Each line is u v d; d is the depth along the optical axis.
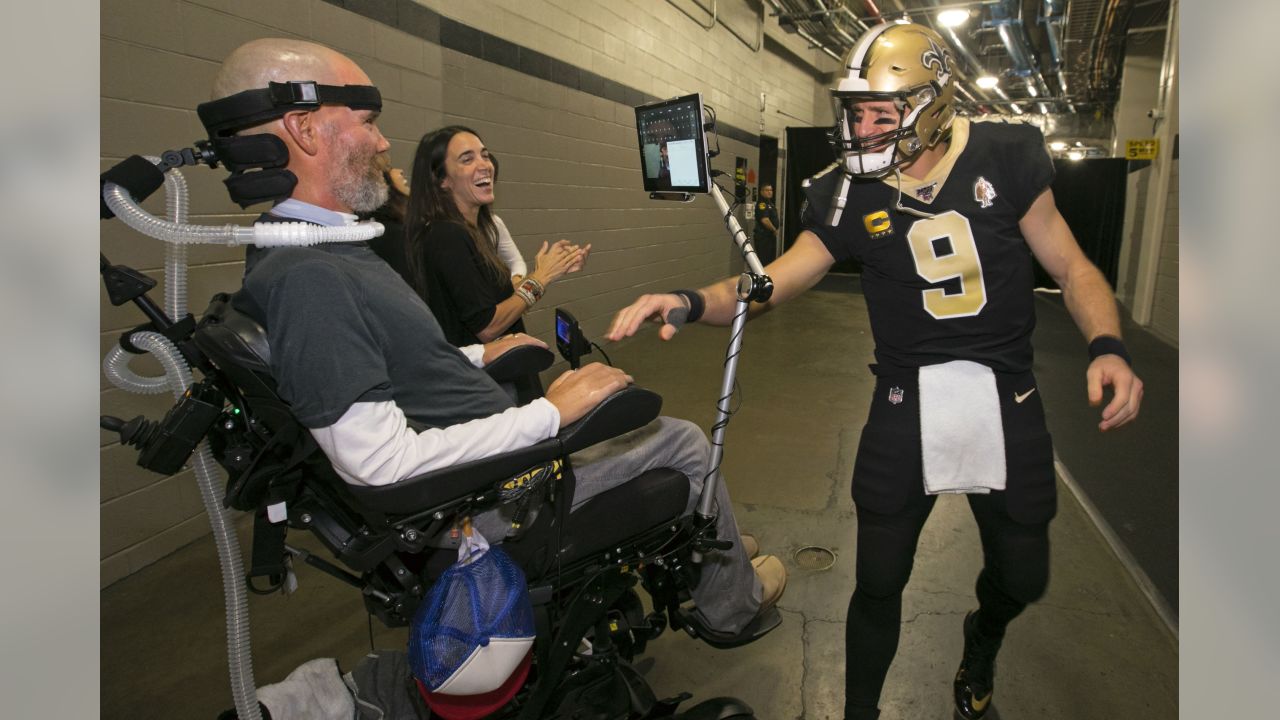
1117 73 9.76
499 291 2.04
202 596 2.01
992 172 1.14
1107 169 8.80
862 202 1.20
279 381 0.90
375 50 2.96
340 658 1.74
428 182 1.98
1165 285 5.76
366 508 0.94
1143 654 1.72
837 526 2.42
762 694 1.61
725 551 1.39
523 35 4.02
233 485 0.96
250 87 0.96
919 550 2.24
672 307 1.21
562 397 1.08
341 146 1.03
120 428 0.92
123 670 1.70
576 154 4.70
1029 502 1.17
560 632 1.15
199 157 0.96
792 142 10.12
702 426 3.49
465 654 1.03
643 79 5.61
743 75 8.09
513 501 1.12
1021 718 1.53
